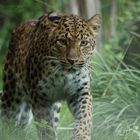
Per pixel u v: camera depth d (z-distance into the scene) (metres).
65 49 11.54
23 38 12.62
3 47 23.25
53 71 11.67
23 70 12.36
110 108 13.79
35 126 12.23
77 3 21.00
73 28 11.58
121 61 14.66
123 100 13.98
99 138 12.21
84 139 11.45
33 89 11.98
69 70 11.62
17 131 12.27
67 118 14.36
